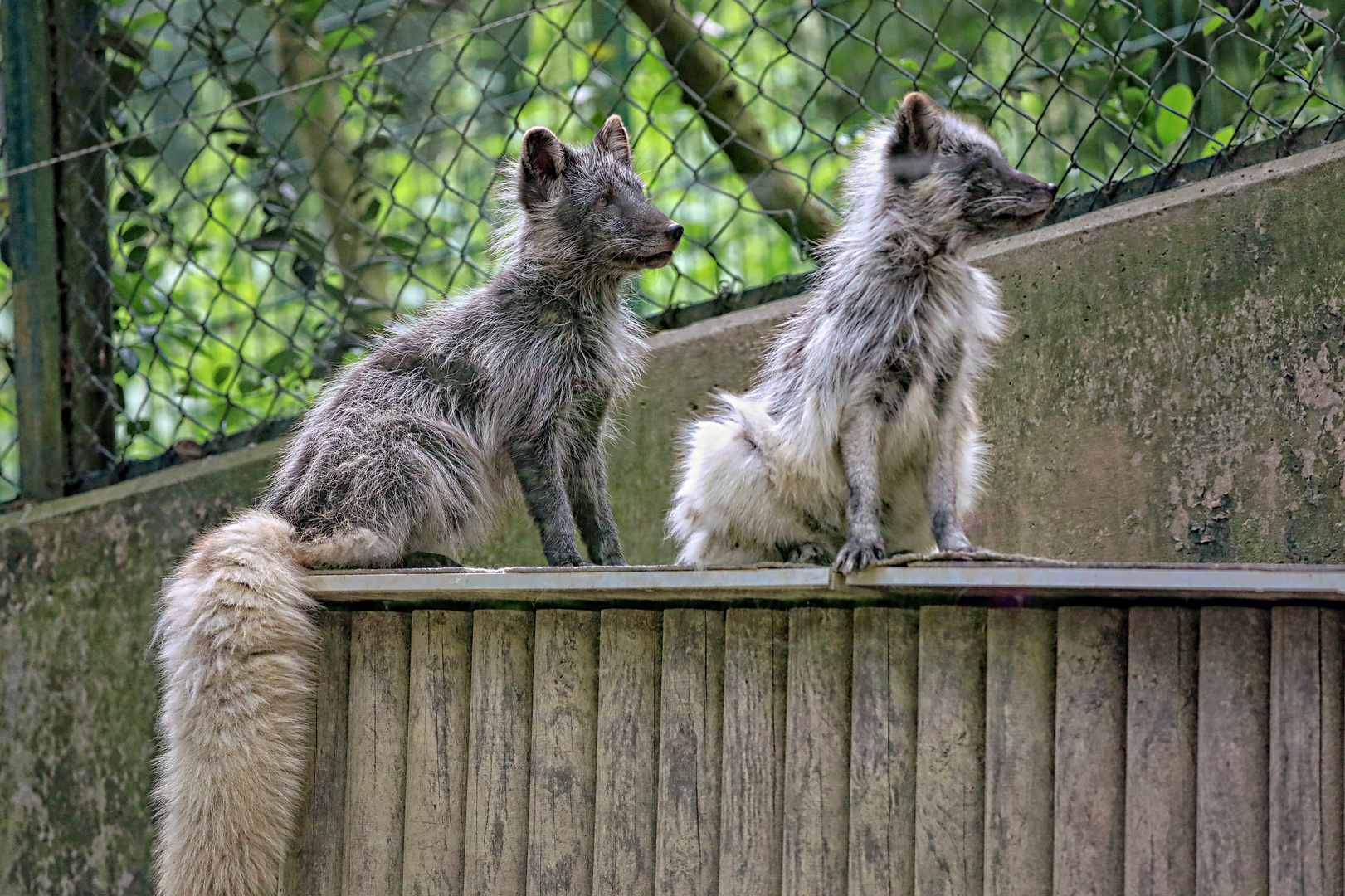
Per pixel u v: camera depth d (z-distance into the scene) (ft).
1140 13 32.83
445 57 57.11
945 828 21.29
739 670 23.36
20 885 38.24
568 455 31.40
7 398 58.34
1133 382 29.35
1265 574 18.40
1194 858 19.61
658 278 54.13
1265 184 28.32
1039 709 20.95
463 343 30.58
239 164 55.01
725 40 42.47
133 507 38.29
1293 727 19.12
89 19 41.09
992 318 27.45
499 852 25.00
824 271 27.53
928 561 21.12
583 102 50.34
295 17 43.93
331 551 27.73
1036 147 42.55
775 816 22.77
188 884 25.86
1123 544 28.99
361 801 26.37
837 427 24.81
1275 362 27.78
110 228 41.70
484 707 25.58
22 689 38.99
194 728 26.50
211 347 53.67
